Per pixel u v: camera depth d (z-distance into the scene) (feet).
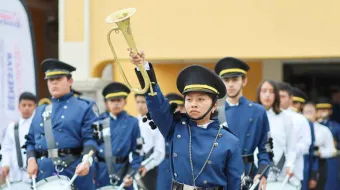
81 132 58.80
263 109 58.54
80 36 97.76
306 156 81.35
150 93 41.65
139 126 77.46
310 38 92.63
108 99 73.46
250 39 94.17
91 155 56.24
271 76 105.60
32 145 59.52
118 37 96.68
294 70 110.42
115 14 39.81
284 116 65.31
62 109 59.11
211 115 42.91
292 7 93.04
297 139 73.51
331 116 114.93
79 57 97.76
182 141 42.55
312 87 112.57
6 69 72.08
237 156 42.37
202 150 42.11
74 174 57.21
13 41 72.64
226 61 58.29
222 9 94.79
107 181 72.49
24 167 71.56
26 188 63.72
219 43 94.94
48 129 58.59
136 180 76.33
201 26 95.35
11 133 72.02
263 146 58.29
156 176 81.10
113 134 73.05
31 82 74.64
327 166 90.79
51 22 132.36
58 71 59.21
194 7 95.40
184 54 95.66
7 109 72.28
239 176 42.22
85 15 97.50
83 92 96.78
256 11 93.97
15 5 72.64
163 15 96.02
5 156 72.28
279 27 93.45
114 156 72.69
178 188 42.47
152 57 96.27
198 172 42.04
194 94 41.96
